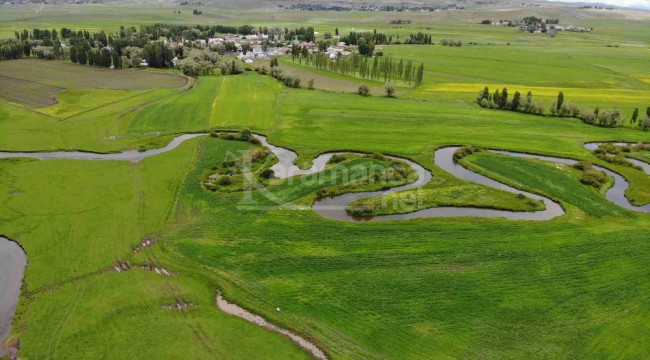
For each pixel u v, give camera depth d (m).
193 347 44.06
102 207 68.62
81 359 42.41
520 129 107.69
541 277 54.03
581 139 101.75
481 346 44.31
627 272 55.00
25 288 51.53
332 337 45.47
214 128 104.31
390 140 98.56
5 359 42.41
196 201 71.25
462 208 71.31
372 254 58.25
